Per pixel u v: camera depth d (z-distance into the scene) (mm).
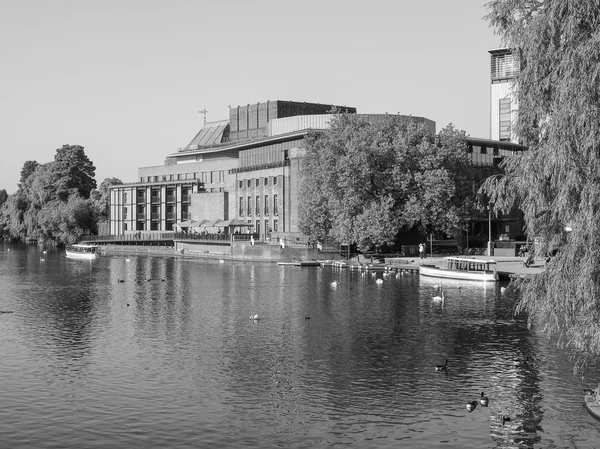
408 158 113000
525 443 32438
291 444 32406
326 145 120000
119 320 63594
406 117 158375
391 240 111938
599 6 29797
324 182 116938
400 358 47719
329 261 127562
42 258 162250
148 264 140625
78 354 49406
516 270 94562
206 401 38438
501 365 45531
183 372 44375
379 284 91500
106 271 122000
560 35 30984
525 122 33125
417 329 57844
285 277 104875
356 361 46938
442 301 73000
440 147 116938
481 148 145875
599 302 30188
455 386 40969
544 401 38125
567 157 29625
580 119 29000
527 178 32156
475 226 146125
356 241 112375
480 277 90500
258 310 69188
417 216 110625
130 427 34531
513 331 56719
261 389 40594
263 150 172750
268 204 165250
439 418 35656
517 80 32938
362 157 110000
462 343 52219
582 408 36969
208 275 111125
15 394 39781
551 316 33031
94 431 34031
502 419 35000
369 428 34344
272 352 49750
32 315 66875
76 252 166375
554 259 31922
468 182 119375
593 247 29484
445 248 132625
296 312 67500
